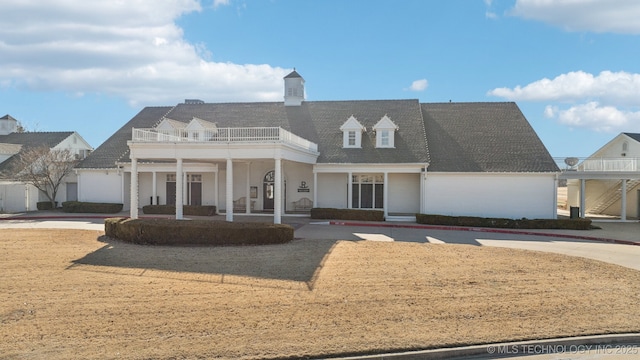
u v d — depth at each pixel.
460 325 7.88
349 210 26.00
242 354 6.53
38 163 32.28
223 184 30.05
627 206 31.11
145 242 16.06
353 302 9.10
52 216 27.44
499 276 11.52
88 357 6.37
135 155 21.42
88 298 9.17
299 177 29.11
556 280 11.20
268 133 24.89
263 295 9.48
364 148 28.09
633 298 9.68
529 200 25.78
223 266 12.27
